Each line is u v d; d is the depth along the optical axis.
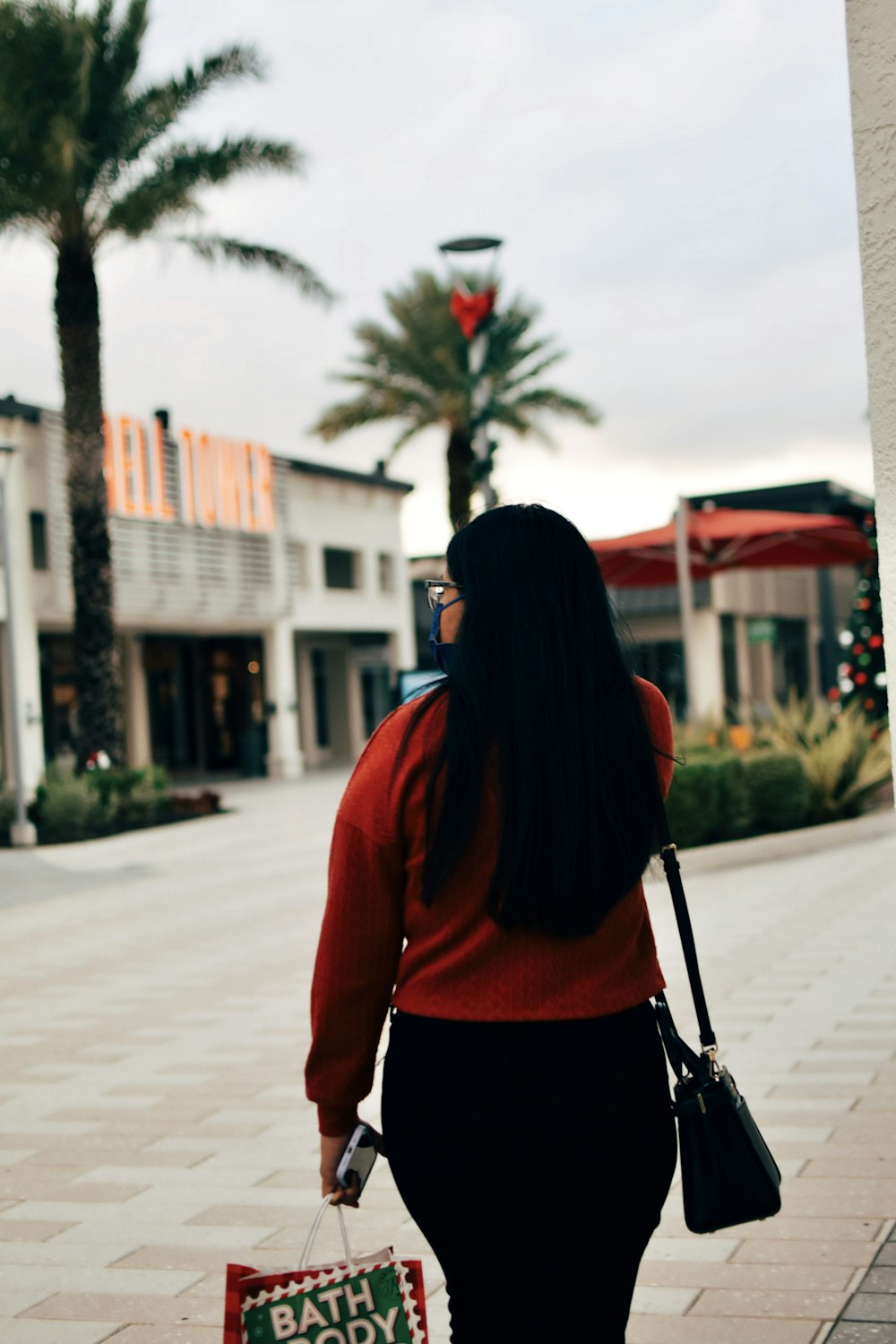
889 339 2.55
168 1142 5.07
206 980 8.46
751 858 12.98
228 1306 1.85
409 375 29.62
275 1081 5.91
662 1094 1.90
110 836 19.48
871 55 2.54
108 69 19.50
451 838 1.82
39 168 19.27
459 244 18.14
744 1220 1.96
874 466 2.63
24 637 25.81
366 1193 4.45
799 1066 5.60
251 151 20.17
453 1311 1.92
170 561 29.47
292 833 18.75
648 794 1.91
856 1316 3.21
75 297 20.70
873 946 8.34
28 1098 5.79
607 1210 1.84
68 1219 4.25
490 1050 1.81
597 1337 1.86
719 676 42.62
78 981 8.65
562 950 1.84
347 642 39.41
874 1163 4.32
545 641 1.89
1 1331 3.38
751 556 18.41
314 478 36.19
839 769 14.87
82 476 21.06
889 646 2.62
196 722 35.06
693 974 2.05
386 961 1.92
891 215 2.52
